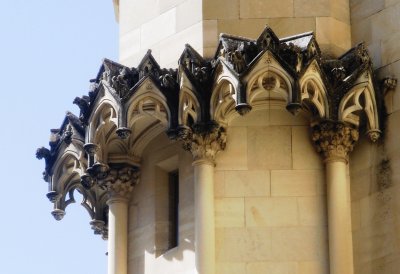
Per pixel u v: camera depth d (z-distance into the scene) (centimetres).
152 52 3253
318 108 3064
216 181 3091
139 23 3303
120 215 3247
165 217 3212
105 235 3475
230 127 3117
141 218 3238
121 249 3228
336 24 3186
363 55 3095
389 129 3091
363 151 3108
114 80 3112
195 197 3081
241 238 3056
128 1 3344
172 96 3078
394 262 3011
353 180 3105
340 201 3062
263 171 3095
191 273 3083
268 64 3003
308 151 3105
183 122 3061
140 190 3259
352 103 3088
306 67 3019
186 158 3166
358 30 3197
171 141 3209
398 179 3052
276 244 3053
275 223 3064
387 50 3141
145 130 3228
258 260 3044
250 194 3083
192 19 3200
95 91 3150
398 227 3025
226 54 3033
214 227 3062
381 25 3166
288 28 3167
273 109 3125
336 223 3047
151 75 3091
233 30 3169
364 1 3203
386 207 3052
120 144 3241
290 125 3120
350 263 3045
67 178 3309
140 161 3269
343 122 3080
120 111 3088
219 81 3044
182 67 3069
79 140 3241
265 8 3178
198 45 3173
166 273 3139
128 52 3303
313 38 3044
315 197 3080
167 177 3241
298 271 3038
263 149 3108
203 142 3083
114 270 3219
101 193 3428
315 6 3180
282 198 3081
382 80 3116
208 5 3188
